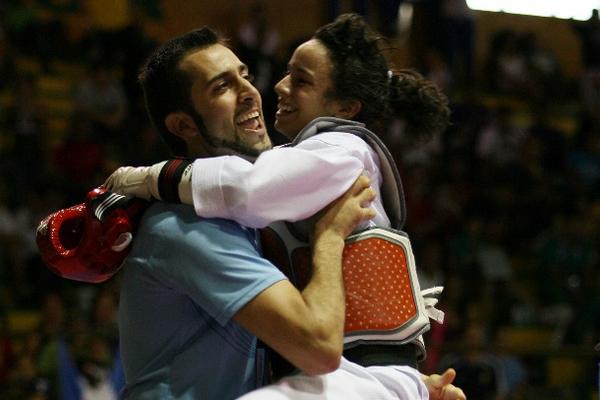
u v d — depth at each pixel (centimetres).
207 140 569
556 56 3134
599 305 2102
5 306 1825
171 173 532
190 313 532
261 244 566
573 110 2939
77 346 1502
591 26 3020
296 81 618
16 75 2298
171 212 532
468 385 1630
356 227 557
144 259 532
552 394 1817
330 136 564
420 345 571
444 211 2314
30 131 2134
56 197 1991
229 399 530
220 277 510
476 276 2153
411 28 2797
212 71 561
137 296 538
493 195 2473
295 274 556
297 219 529
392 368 545
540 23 3120
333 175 531
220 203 518
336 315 503
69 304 1781
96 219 528
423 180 2339
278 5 2803
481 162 2545
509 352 1697
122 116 2256
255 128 573
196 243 516
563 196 2520
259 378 548
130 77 2300
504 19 3084
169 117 575
